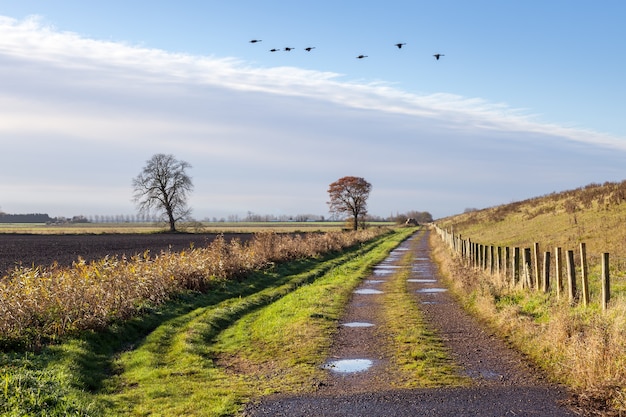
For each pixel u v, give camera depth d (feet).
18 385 28.84
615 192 146.10
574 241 106.22
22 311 40.78
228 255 83.25
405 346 40.73
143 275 59.93
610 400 26.91
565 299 47.37
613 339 31.04
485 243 139.54
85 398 29.27
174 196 296.71
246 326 51.65
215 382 33.60
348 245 160.25
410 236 269.03
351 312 55.98
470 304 57.88
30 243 180.65
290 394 30.53
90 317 43.62
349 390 30.89
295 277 87.76
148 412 28.27
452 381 31.91
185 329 49.21
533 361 35.94
